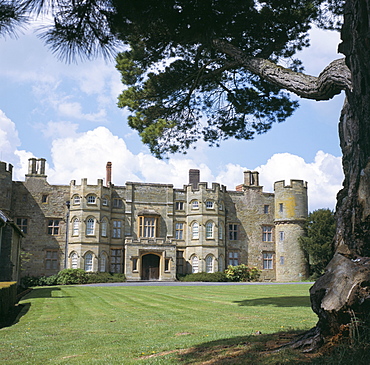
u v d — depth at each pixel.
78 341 8.96
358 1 5.68
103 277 41.84
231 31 9.76
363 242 5.96
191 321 11.24
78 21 5.79
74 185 44.59
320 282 5.92
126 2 6.38
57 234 44.31
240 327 9.66
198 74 11.45
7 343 9.02
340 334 5.44
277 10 10.41
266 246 49.53
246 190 50.22
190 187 48.06
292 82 7.95
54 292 24.84
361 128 6.04
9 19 5.06
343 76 6.59
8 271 22.34
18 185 44.09
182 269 46.69
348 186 6.55
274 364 5.37
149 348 7.75
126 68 12.51
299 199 48.56
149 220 46.16
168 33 9.42
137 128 13.85
